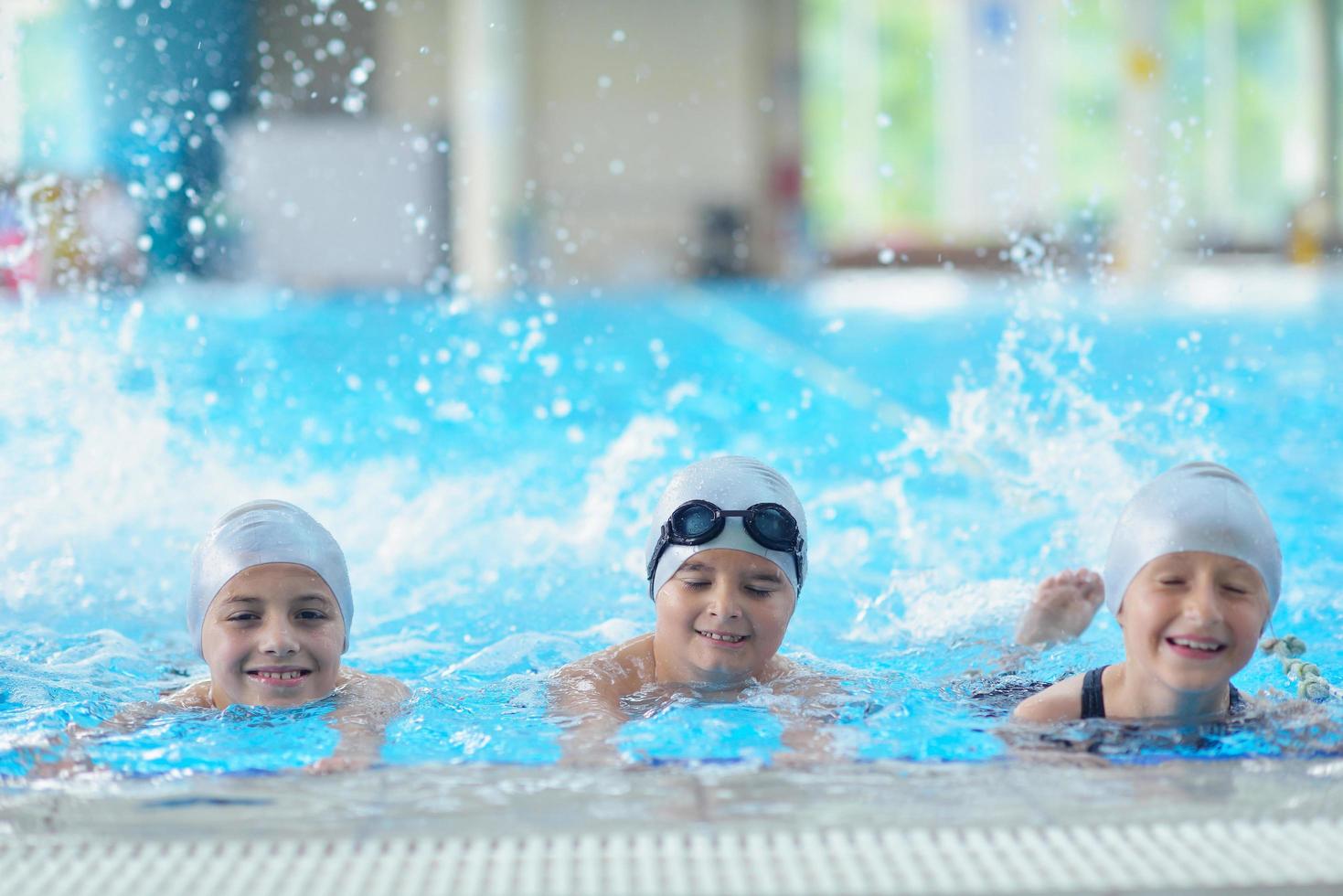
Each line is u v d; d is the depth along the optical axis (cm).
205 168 1452
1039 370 646
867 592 395
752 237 1956
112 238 968
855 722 260
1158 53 1531
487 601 393
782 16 1939
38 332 619
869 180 2356
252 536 277
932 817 187
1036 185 2253
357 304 1384
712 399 795
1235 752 232
